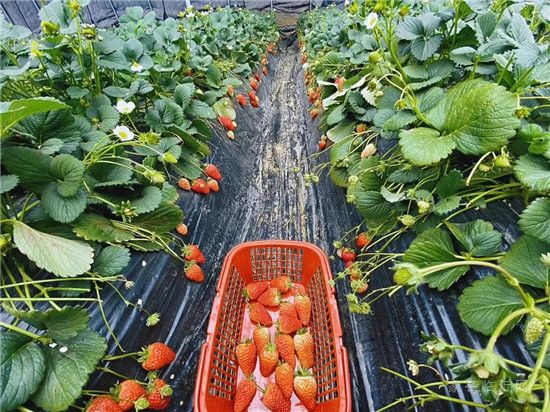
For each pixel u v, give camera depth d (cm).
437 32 140
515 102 90
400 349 107
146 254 122
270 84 496
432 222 112
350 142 179
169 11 789
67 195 92
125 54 159
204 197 179
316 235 199
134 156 151
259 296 154
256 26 579
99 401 83
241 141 275
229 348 131
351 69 221
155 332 111
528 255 82
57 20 135
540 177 81
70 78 143
